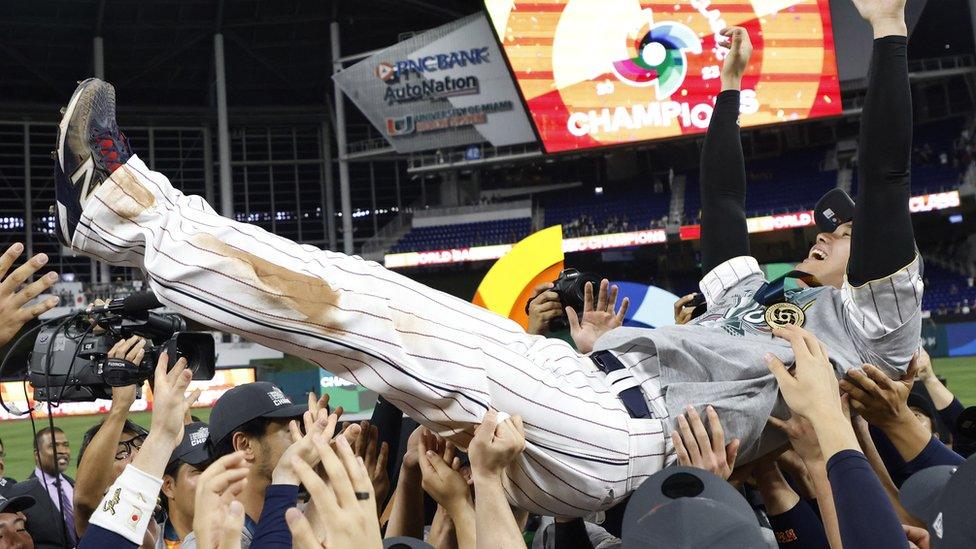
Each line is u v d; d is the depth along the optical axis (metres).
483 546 1.76
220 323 1.92
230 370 19.50
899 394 2.09
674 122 24.89
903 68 2.03
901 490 1.72
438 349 1.97
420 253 30.33
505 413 1.95
